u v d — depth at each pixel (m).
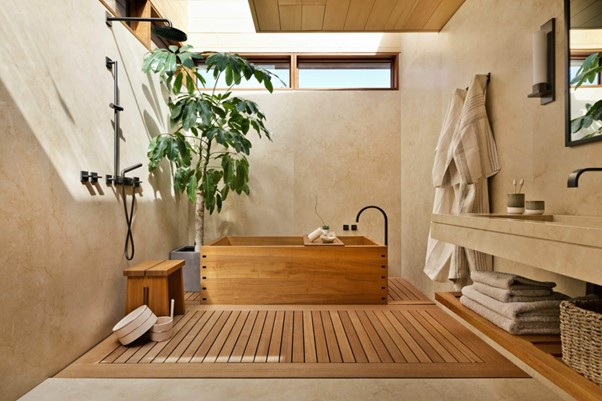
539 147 2.00
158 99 3.75
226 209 4.63
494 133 2.46
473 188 2.44
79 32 2.32
